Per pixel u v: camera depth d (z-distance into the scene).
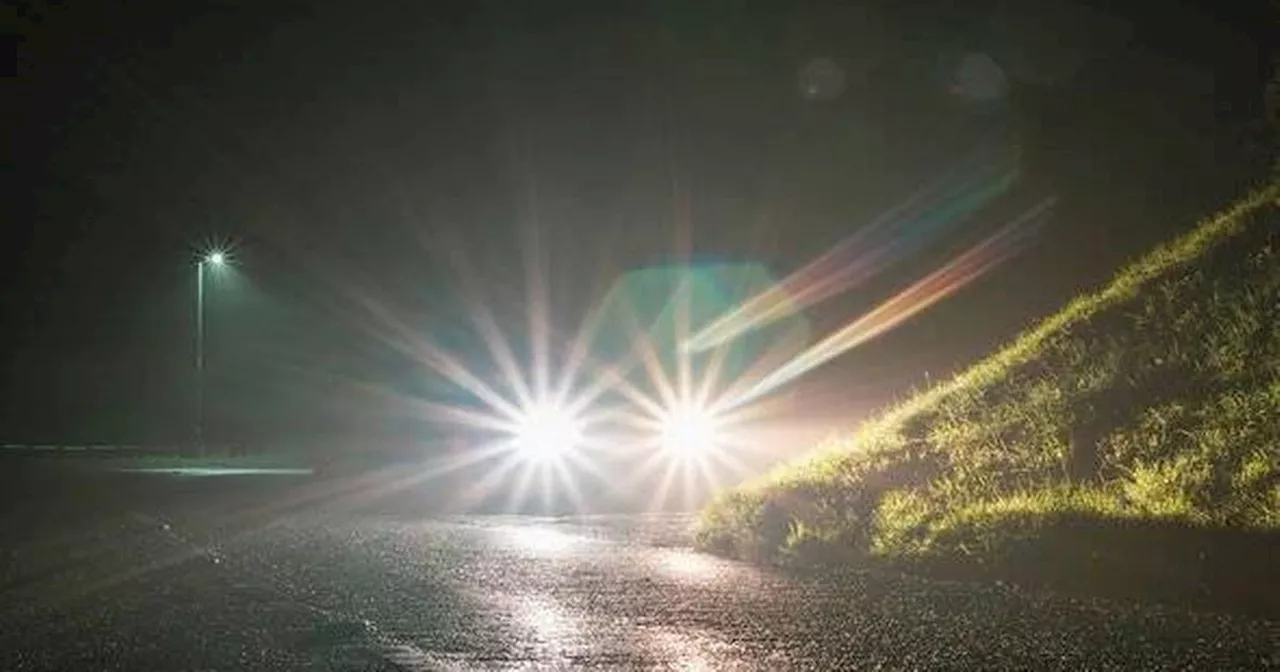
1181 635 9.91
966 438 17.36
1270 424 13.18
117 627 11.59
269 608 12.56
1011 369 18.86
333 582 14.50
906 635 10.48
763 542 16.72
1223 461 13.01
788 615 11.66
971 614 11.29
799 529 16.44
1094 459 14.80
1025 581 12.63
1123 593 11.62
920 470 17.20
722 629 10.99
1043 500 14.08
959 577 13.43
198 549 18.23
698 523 20.47
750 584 13.86
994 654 9.62
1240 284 16.36
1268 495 11.90
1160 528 12.06
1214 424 13.86
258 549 18.19
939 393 20.45
